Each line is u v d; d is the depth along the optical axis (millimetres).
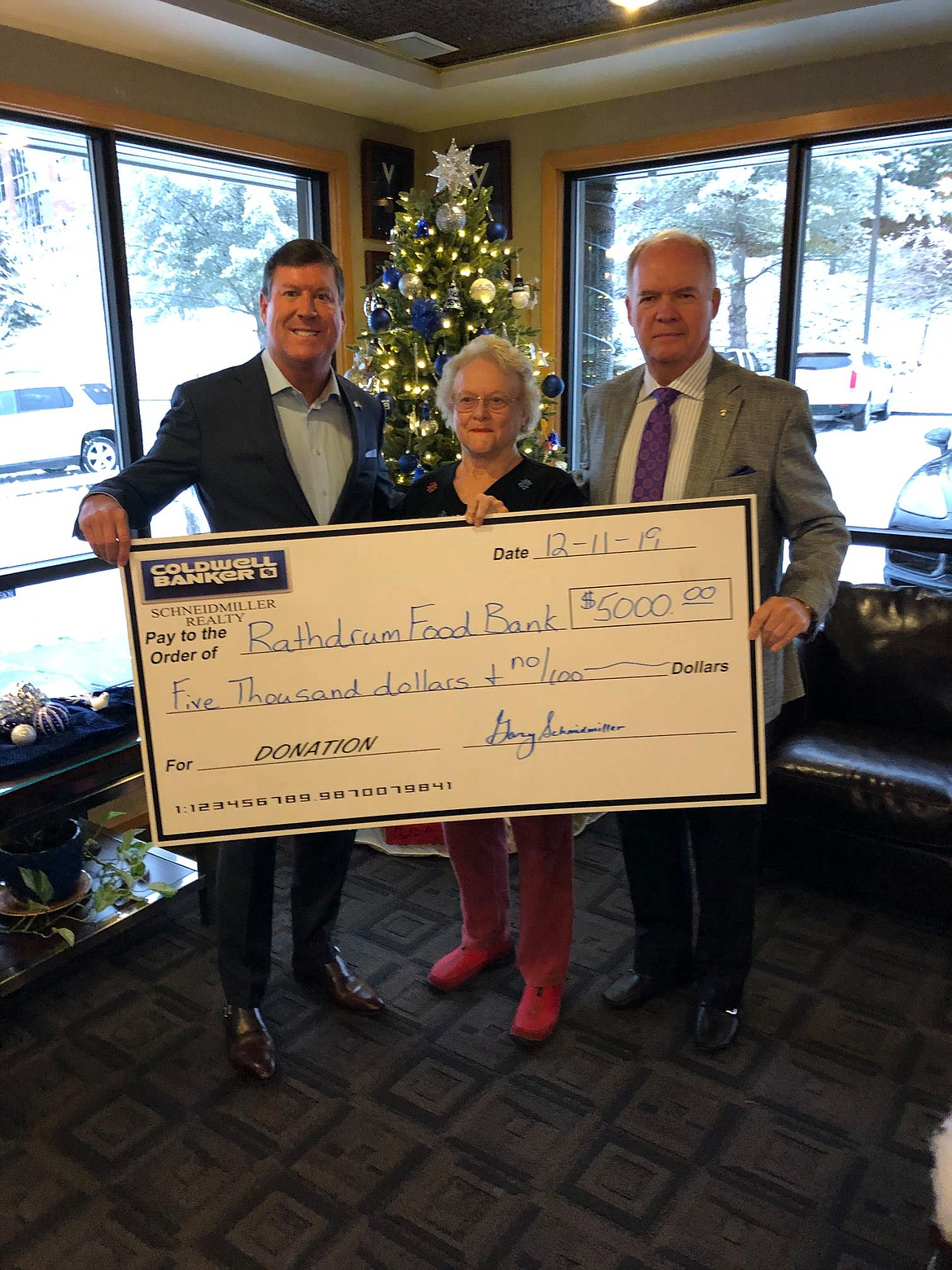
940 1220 1033
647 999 2119
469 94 3371
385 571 1538
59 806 2125
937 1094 1853
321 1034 2047
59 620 2977
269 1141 1758
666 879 2045
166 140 2979
